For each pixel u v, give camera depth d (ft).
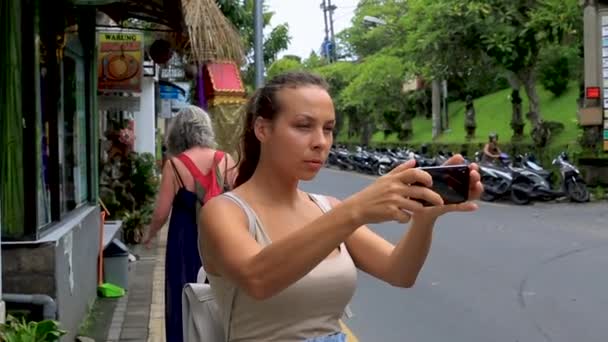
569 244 39.14
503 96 137.39
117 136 45.14
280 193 7.95
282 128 7.73
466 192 6.79
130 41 36.76
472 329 23.71
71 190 23.32
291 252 6.67
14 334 14.35
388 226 47.09
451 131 130.62
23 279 17.53
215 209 7.64
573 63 116.47
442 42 74.33
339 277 7.66
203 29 21.94
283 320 7.51
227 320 7.68
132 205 41.16
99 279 27.20
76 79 24.72
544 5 69.92
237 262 7.07
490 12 70.44
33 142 17.69
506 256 35.86
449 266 33.55
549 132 81.46
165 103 76.28
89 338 21.17
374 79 123.85
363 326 24.20
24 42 17.60
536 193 59.06
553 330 23.44
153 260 35.81
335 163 130.41
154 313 24.79
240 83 28.58
